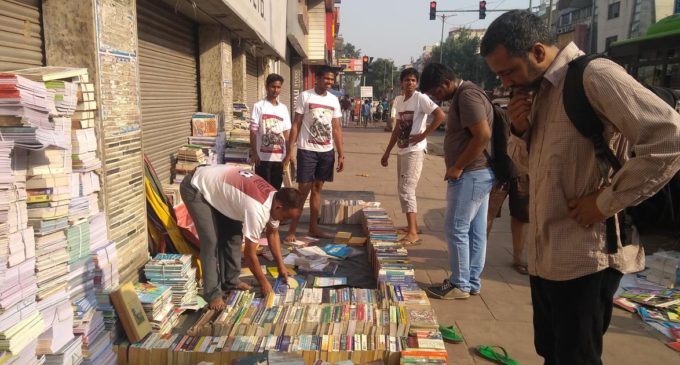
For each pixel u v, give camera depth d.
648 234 6.37
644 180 1.66
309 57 21.30
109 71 3.34
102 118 3.22
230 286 4.13
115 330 3.07
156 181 4.41
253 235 3.51
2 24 2.78
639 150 1.67
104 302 3.00
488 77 49.56
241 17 6.54
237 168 3.74
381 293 3.76
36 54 3.09
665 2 23.33
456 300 4.20
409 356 2.93
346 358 2.97
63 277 2.53
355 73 50.59
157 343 3.05
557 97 1.95
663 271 4.57
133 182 3.73
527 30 1.91
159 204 4.29
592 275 1.93
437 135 25.45
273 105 5.88
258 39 8.70
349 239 5.65
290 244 5.48
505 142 4.00
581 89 1.85
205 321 3.43
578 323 1.97
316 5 20.94
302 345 3.02
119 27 3.50
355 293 3.77
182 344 3.06
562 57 1.94
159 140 5.41
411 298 3.64
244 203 3.50
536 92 2.05
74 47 3.13
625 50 8.45
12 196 2.15
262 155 5.85
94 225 3.01
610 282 1.98
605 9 27.62
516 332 3.66
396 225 6.67
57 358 2.44
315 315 3.35
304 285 4.20
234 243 4.07
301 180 5.60
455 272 4.18
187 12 6.07
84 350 2.70
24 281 2.20
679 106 6.34
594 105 1.83
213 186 3.60
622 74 1.76
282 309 3.45
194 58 6.88
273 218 3.70
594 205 1.83
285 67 16.27
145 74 4.98
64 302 2.52
